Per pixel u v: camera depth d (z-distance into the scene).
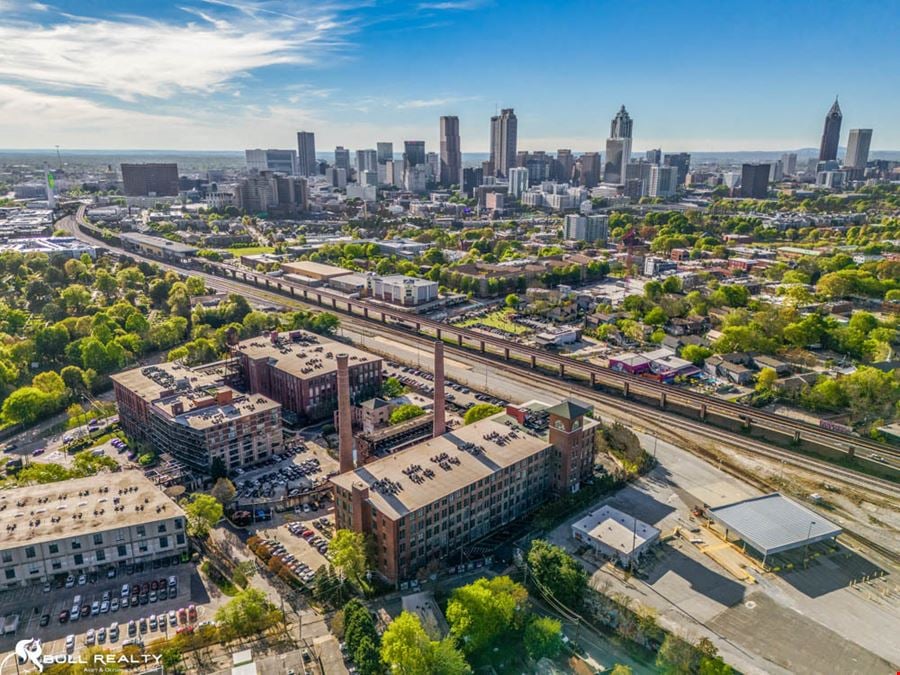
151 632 134.50
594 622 137.50
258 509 179.75
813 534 162.00
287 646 130.75
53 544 148.38
